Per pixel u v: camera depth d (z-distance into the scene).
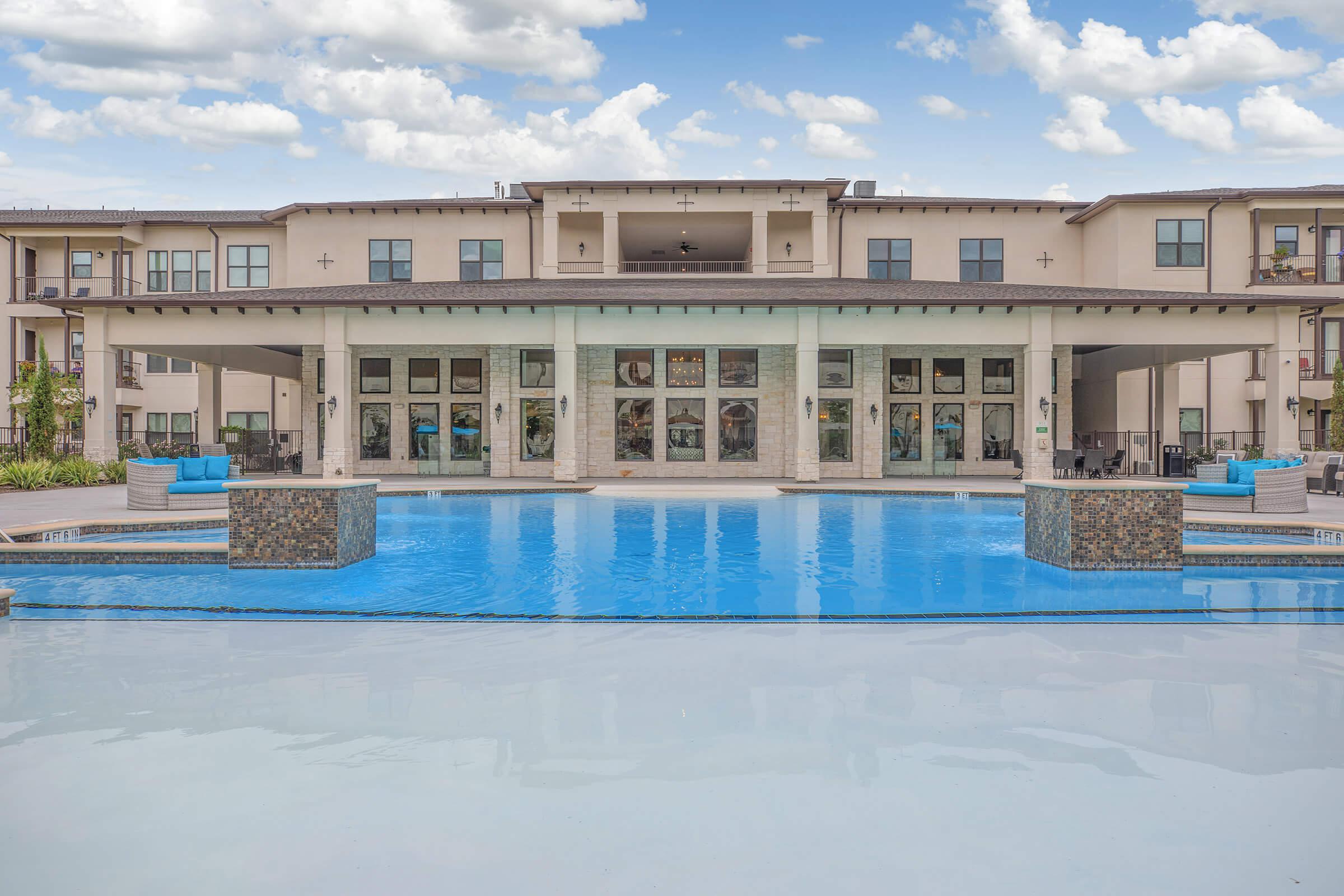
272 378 33.69
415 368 28.22
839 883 2.64
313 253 29.98
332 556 9.42
